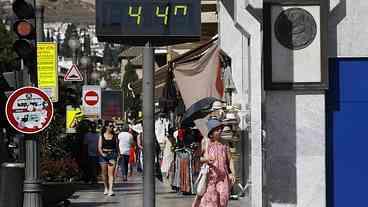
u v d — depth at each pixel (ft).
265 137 51.96
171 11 41.75
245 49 73.36
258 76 55.26
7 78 54.08
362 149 52.65
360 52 52.49
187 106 76.69
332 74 52.65
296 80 51.34
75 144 100.63
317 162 52.03
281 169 52.01
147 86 41.73
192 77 77.61
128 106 232.12
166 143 110.01
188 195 82.74
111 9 41.45
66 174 91.25
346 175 52.75
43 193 62.90
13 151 73.36
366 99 52.60
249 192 61.62
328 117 52.90
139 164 137.39
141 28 41.57
